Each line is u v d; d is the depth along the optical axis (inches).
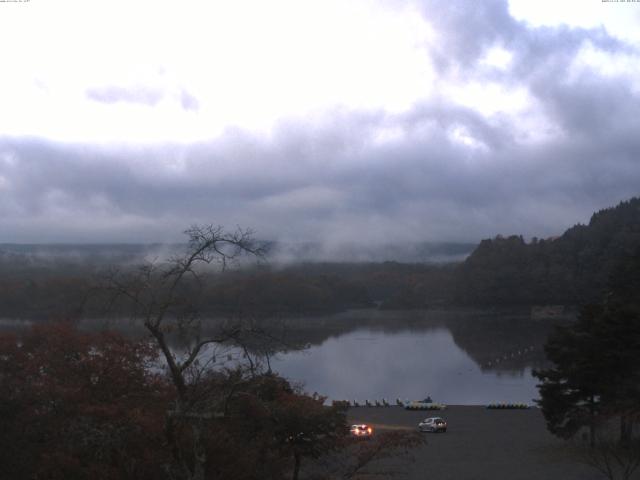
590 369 1701.5
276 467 1162.6
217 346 1113.4
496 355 5664.4
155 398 1189.1
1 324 3299.7
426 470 1535.4
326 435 1230.3
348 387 3969.0
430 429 2096.5
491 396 3661.4
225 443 1043.3
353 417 2460.6
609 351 1680.6
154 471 996.6
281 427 1157.1
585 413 1718.8
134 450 1023.6
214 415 954.7
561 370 1774.1
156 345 1270.9
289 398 1232.8
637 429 1660.9
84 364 1208.8
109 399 1182.3
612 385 1665.8
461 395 3710.6
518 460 1636.3
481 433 2081.7
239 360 1075.3
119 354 1236.5
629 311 1701.5
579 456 1600.6
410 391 3858.3
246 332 933.2
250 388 996.6
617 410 1477.6
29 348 1259.8
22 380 1173.1
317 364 4825.3
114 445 1018.1
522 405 2856.8
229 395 925.2
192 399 909.8
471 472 1513.3
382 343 6501.0
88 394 1153.4
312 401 1259.2
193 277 912.9
